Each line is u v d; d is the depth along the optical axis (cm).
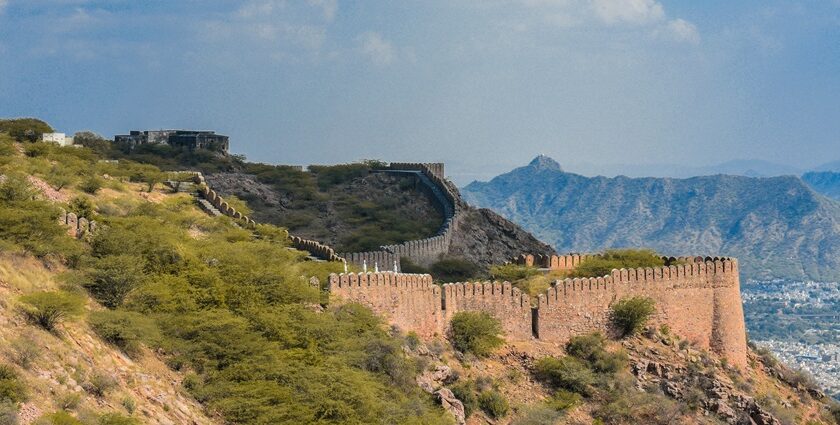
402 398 9231
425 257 15700
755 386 11769
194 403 8075
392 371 9525
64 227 9169
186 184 14500
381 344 9575
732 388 11356
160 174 14375
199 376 8425
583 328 11231
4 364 6775
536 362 10756
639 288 11525
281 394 8375
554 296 11131
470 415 9900
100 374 7406
